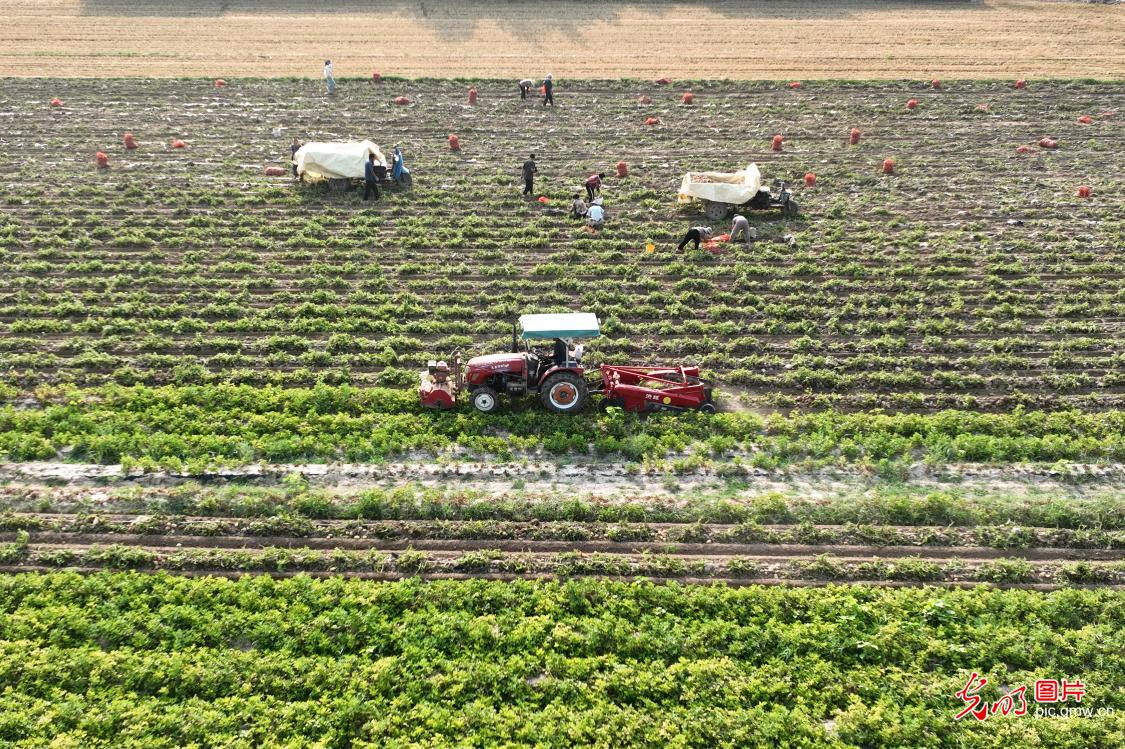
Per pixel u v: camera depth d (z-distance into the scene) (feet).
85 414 59.88
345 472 55.83
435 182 98.43
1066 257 83.71
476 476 55.88
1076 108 120.88
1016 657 43.39
